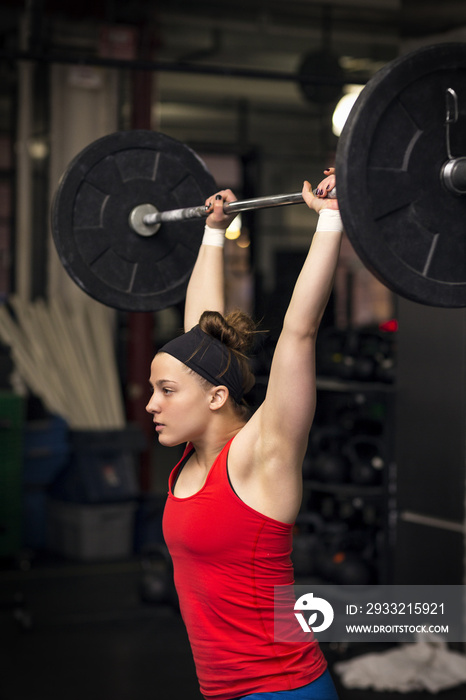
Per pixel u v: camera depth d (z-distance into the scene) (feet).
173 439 5.48
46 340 19.75
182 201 7.77
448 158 4.96
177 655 13.08
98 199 7.39
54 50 20.79
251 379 5.69
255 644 5.29
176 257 7.80
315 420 16.51
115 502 17.89
